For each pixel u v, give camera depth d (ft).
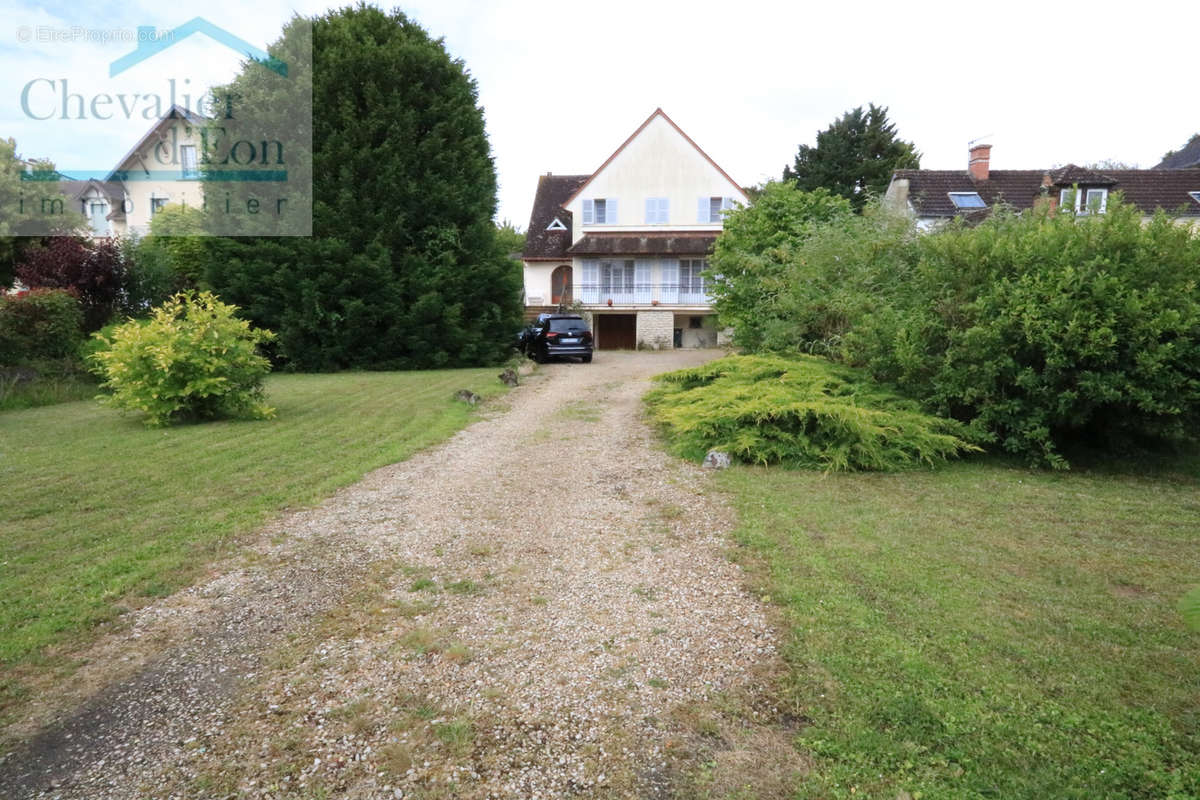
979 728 8.87
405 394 43.09
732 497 20.20
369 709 9.63
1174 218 23.85
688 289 105.19
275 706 9.71
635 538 16.80
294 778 8.21
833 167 138.82
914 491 20.88
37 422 32.81
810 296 36.32
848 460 23.89
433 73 65.26
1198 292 22.07
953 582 13.66
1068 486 21.52
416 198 63.00
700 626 12.03
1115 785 7.80
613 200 105.40
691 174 104.58
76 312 49.08
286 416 34.81
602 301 105.40
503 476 23.12
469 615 12.60
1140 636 11.32
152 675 10.55
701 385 34.45
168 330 31.81
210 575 14.46
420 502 19.99
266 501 19.79
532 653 11.19
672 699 9.82
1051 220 26.71
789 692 9.86
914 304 27.73
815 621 11.98
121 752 8.70
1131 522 17.70
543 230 113.91
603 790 8.02
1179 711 9.18
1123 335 21.75
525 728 9.20
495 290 68.85
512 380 48.93
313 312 60.39
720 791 7.98
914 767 8.23
